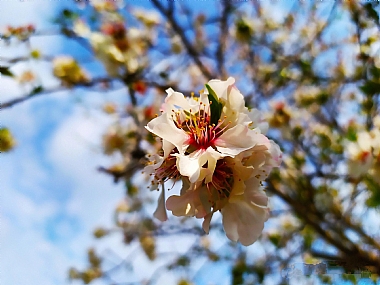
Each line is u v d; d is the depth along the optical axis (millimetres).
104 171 286
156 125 151
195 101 162
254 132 151
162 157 157
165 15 305
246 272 341
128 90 300
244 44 369
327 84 365
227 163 154
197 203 155
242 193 150
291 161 342
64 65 271
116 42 292
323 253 317
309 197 329
